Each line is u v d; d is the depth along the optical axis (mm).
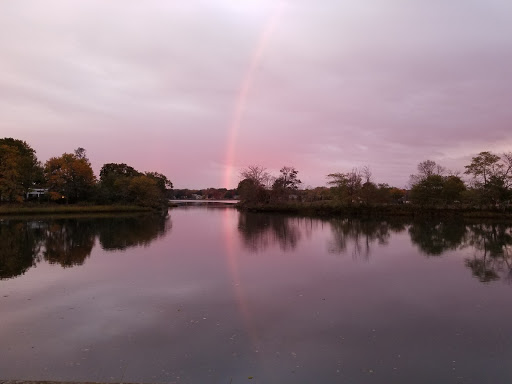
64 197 81312
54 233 37188
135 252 25500
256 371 8547
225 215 71375
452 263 21859
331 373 8477
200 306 13414
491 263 21828
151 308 13148
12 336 10609
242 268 20109
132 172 125438
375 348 9852
